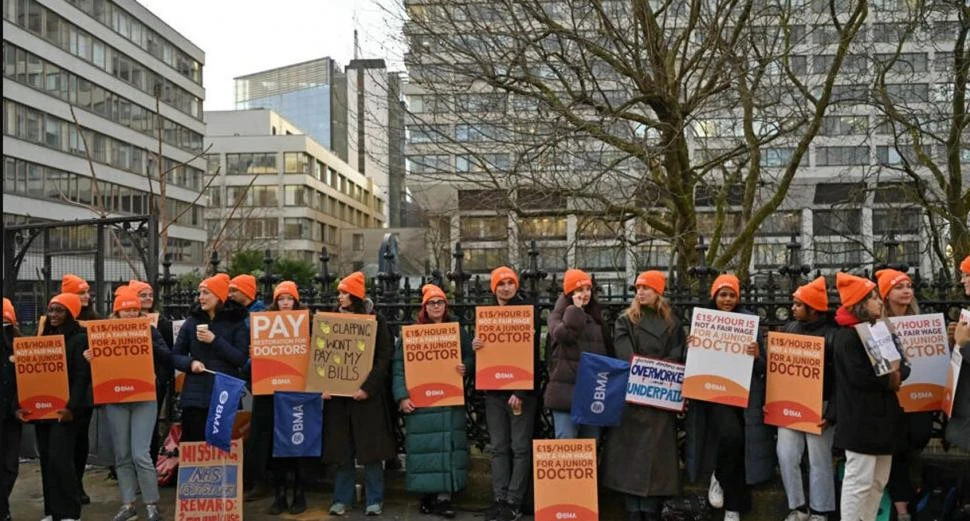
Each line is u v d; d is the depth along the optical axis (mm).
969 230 10664
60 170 52125
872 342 5258
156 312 7906
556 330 6164
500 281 6488
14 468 6414
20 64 48281
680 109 10344
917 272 6805
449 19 10297
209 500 6379
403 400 6535
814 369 5777
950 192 11320
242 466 6555
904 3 13070
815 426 5746
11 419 6383
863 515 5477
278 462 6809
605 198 10703
